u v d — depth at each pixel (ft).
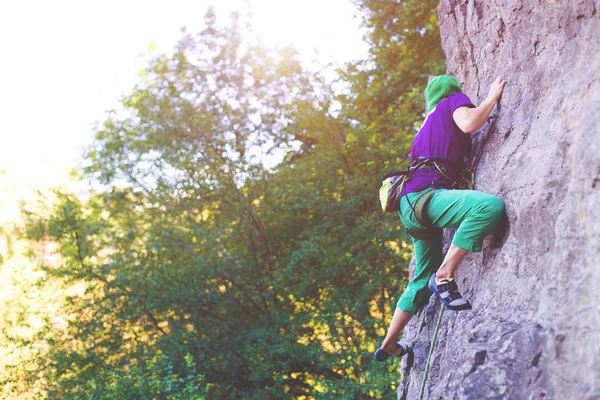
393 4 38.04
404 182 11.07
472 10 13.20
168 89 38.22
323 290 33.60
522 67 11.11
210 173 33.86
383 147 32.58
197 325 33.71
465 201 10.17
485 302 10.30
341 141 36.14
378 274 31.58
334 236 34.19
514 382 8.77
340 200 33.91
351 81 37.22
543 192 9.36
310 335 33.32
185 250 33.45
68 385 30.50
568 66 9.89
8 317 32.58
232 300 34.58
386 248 32.19
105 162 36.37
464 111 10.98
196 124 34.63
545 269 9.14
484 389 9.11
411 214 10.91
